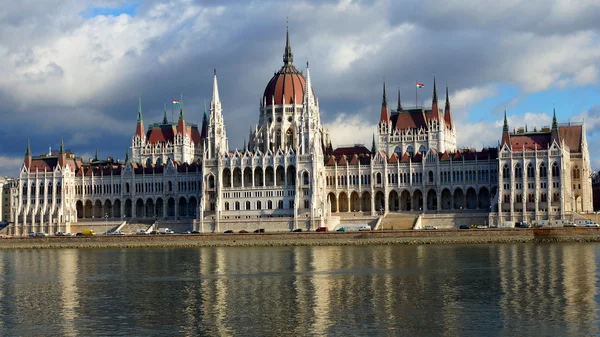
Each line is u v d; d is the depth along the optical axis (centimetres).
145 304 12062
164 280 14762
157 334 10031
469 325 10200
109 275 15775
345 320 10600
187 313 11275
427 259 17525
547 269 15125
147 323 10656
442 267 15862
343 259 18025
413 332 9894
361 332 9931
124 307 11838
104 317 11112
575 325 10106
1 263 18862
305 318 10769
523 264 16062
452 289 12925
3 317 11212
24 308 11888
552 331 9825
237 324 10494
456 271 15150
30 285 14412
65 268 17350
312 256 19038
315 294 12675
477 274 14650
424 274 14800
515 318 10550
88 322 10788
